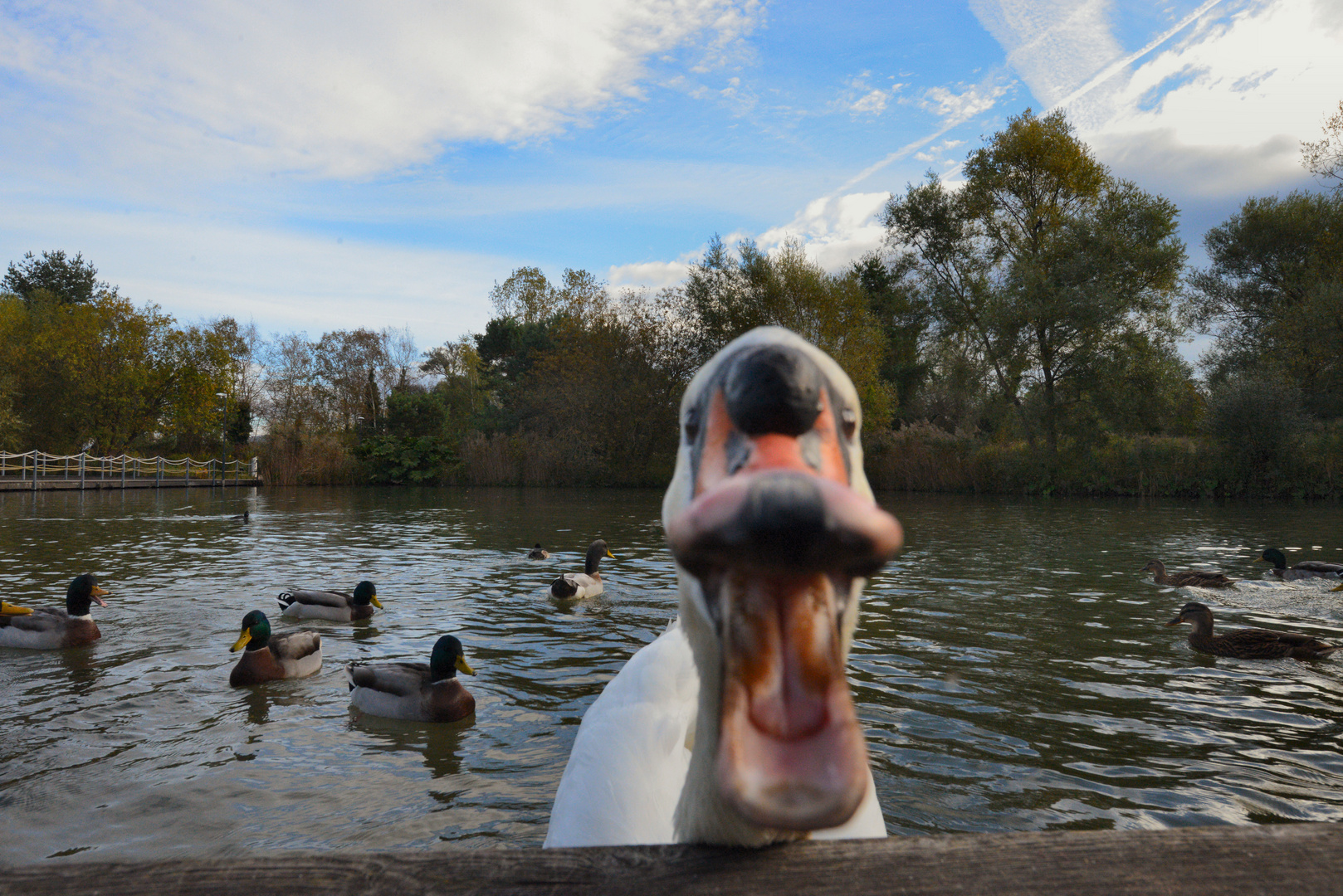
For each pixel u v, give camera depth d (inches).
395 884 42.7
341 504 1195.3
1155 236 1305.4
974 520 908.0
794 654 26.0
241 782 198.7
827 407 29.1
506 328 2583.7
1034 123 1369.3
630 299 1807.3
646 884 42.0
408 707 244.7
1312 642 310.3
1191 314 1542.8
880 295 1920.5
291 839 169.2
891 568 540.1
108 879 42.7
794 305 1520.7
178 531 792.9
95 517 949.2
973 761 205.5
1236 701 257.6
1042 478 1346.0
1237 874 42.9
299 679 294.4
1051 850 44.3
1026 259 1331.2
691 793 45.8
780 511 21.2
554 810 98.7
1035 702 254.8
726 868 42.8
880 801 181.2
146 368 1942.7
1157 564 490.9
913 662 301.9
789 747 25.1
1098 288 1224.8
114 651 326.3
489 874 43.2
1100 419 1293.1
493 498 1368.1
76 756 215.9
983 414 1432.1
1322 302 1284.4
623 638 347.9
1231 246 1514.5
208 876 43.2
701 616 37.1
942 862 43.2
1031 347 1309.1
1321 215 1437.0
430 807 184.2
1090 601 423.5
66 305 2044.8
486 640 345.4
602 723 103.9
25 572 521.0
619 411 1765.5
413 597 444.8
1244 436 1223.5
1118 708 249.6
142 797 189.3
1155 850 44.4
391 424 1995.6
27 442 1895.9
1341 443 1192.8
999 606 410.3
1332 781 193.5
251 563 568.7
